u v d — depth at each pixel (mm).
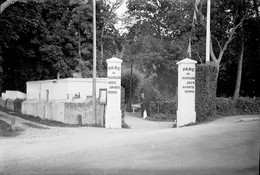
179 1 39656
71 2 39219
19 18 31953
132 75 48094
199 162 8562
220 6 29922
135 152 10688
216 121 18938
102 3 41219
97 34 40469
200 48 31938
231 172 7414
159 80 44250
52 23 39531
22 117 30266
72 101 24250
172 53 41562
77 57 39219
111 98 20812
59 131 19828
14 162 11109
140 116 35062
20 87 43938
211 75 19781
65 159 10812
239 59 32344
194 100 19516
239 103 24891
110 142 13367
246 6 29281
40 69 39219
